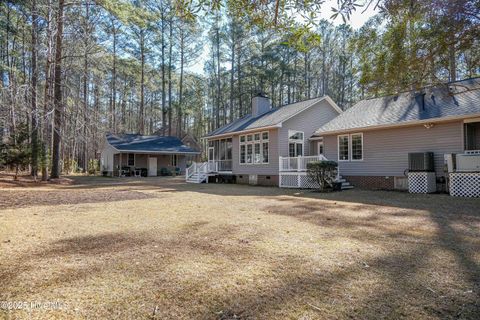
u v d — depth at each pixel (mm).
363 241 4641
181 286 2961
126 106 42625
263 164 17641
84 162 37250
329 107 19219
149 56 34781
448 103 11984
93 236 4938
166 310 2496
